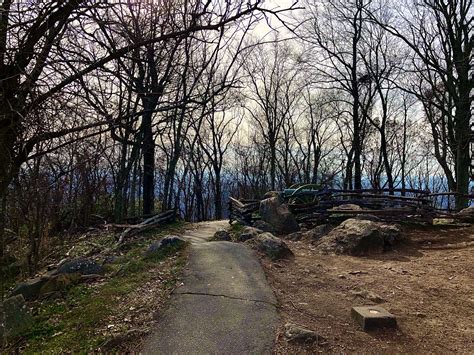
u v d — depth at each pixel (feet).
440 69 53.21
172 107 10.87
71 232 36.76
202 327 14.71
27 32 9.43
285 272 20.97
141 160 52.65
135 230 32.94
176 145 50.47
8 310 15.83
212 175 113.39
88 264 21.90
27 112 9.25
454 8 53.88
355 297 17.78
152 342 13.93
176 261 21.95
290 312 16.02
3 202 13.35
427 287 19.13
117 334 14.46
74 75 9.72
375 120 89.20
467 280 19.99
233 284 18.44
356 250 25.16
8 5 9.11
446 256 24.36
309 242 28.09
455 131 56.18
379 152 108.27
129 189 60.95
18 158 9.69
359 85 73.10
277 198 32.58
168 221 40.70
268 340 13.83
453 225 31.96
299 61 72.95
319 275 20.72
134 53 11.05
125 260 24.23
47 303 18.48
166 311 16.06
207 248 24.04
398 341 13.99
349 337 14.15
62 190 29.19
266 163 124.47
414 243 27.53
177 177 100.07
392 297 17.89
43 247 29.30
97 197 46.24
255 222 32.60
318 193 34.01
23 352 14.16
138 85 11.39
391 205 33.91
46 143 10.09
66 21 9.82
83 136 10.36
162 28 11.23
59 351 13.93
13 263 26.17
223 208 121.19
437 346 13.71
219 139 104.17
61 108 9.57
